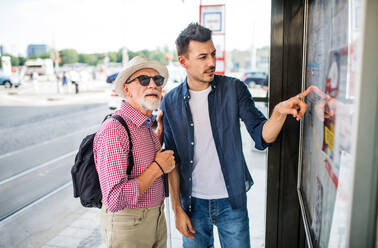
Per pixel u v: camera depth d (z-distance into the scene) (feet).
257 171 12.33
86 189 4.67
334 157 2.62
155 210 4.99
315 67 3.62
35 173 15.43
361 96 1.78
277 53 5.41
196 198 5.59
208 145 5.42
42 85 60.08
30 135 24.04
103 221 4.85
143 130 4.82
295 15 5.24
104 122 4.61
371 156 1.81
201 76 5.06
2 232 10.09
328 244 2.91
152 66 4.88
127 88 4.83
